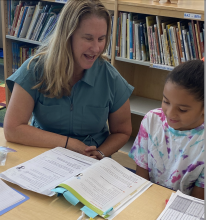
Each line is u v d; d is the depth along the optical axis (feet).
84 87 4.65
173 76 3.31
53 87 4.42
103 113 4.83
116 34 7.61
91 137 4.99
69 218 2.76
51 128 4.84
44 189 3.09
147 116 4.24
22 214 2.77
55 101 4.60
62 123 4.74
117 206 2.93
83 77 4.55
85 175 3.25
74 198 2.91
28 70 4.46
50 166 3.55
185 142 3.83
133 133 9.44
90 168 3.40
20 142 4.25
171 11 6.48
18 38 9.16
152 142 4.12
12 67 9.85
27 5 8.91
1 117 10.45
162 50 7.11
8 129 4.29
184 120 3.35
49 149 4.14
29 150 4.07
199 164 3.69
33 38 8.98
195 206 2.95
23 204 2.91
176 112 3.34
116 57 7.77
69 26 4.09
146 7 6.79
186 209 2.91
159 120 4.12
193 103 3.23
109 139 5.11
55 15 8.43
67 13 4.14
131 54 7.58
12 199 2.96
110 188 3.17
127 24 7.38
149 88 8.83
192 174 3.77
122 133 5.21
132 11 7.06
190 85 3.17
